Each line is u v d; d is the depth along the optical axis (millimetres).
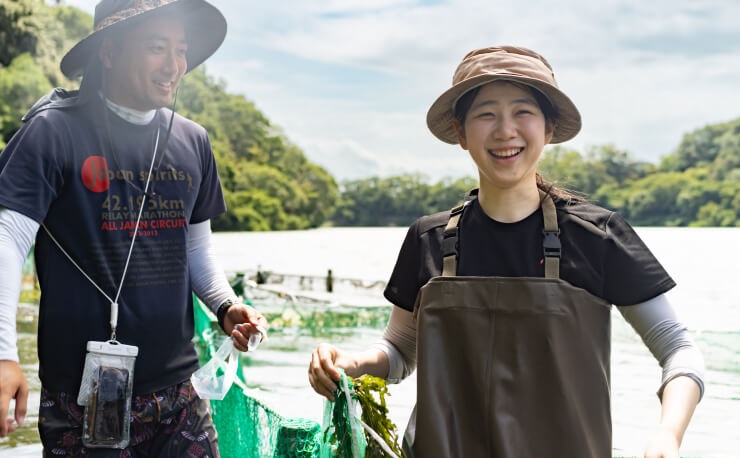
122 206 2863
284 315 11766
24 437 6105
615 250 2338
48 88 58656
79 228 2811
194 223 3240
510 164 2412
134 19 2770
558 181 2561
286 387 8047
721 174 124000
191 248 3264
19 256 2652
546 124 2535
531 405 2287
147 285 2900
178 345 2994
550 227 2391
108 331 2842
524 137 2412
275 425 3174
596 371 2305
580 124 2492
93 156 2822
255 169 113938
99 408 2764
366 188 144375
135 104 2893
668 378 2256
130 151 2896
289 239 64812
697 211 119688
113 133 2879
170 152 2988
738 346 8305
